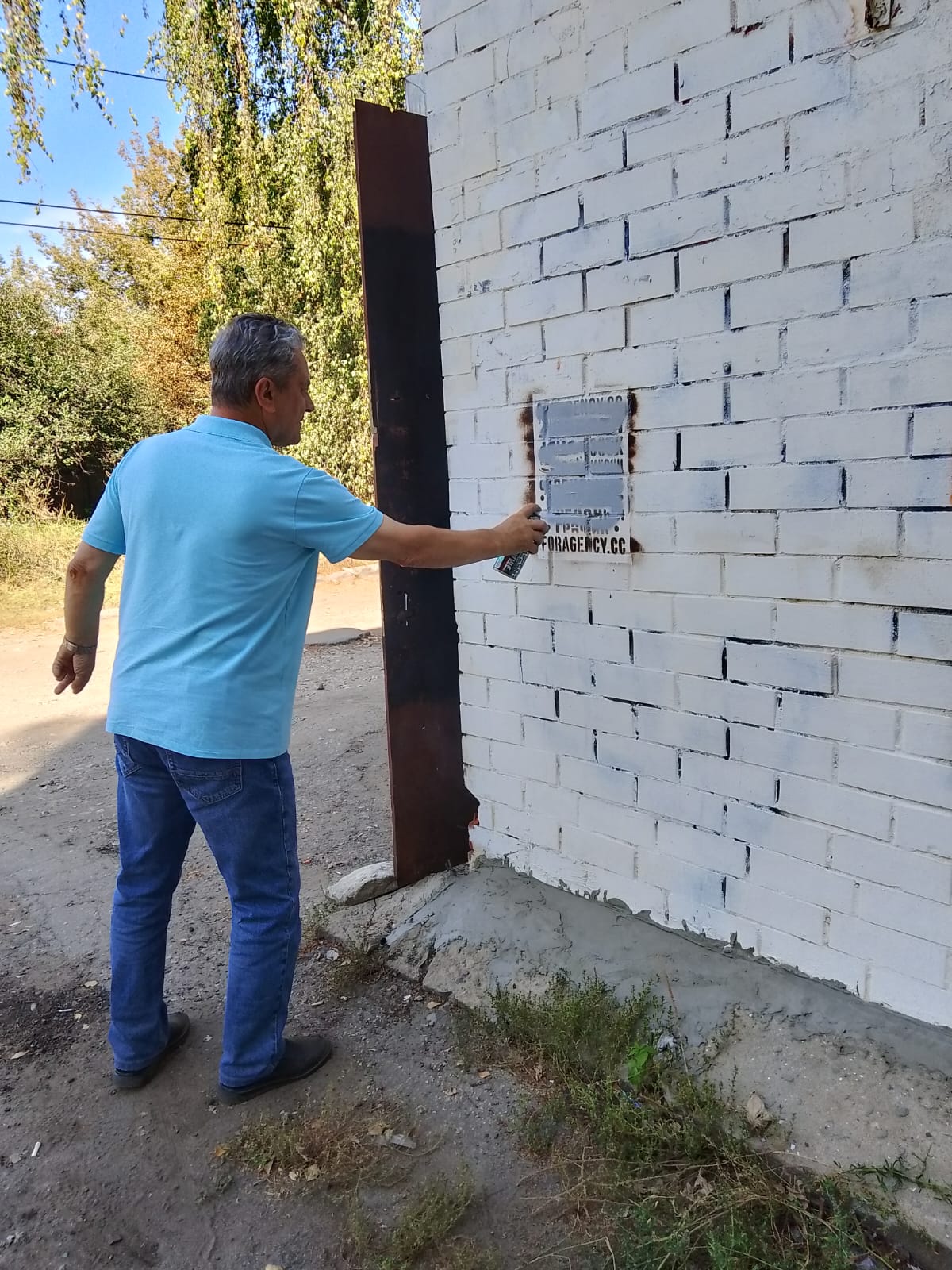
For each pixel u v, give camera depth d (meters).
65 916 3.42
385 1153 2.09
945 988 2.03
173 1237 1.90
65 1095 2.37
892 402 1.93
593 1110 2.08
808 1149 1.90
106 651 8.80
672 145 2.23
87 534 2.37
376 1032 2.55
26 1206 2.00
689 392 2.30
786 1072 2.07
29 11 6.98
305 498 2.06
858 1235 1.73
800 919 2.28
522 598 2.86
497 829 3.13
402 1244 1.81
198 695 2.08
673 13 2.18
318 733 5.68
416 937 2.91
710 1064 2.15
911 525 1.94
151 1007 2.38
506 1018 2.43
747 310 2.15
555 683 2.81
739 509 2.24
